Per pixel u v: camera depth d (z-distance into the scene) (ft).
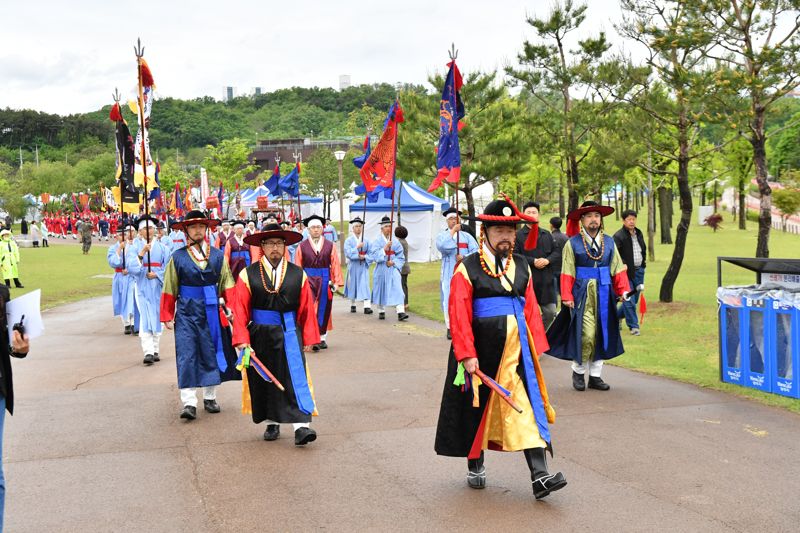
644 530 14.89
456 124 41.81
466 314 16.96
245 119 578.25
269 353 21.38
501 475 18.52
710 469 18.48
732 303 27.25
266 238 21.65
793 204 120.78
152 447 21.17
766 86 38.68
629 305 38.96
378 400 26.45
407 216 96.78
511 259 17.62
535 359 17.46
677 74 41.60
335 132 505.66
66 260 119.75
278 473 18.78
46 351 38.17
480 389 16.99
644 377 29.60
